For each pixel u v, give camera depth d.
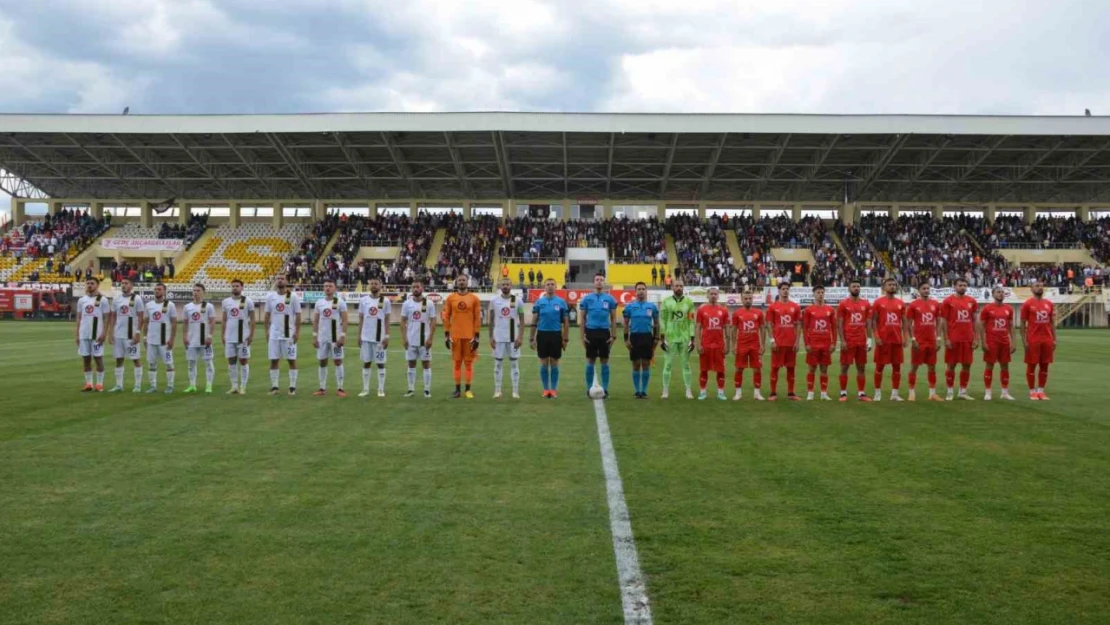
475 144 42.03
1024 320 13.02
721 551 5.02
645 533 5.39
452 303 12.83
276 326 13.16
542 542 5.19
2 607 4.14
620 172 46.34
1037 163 42.72
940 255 45.69
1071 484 6.85
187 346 13.26
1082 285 44.56
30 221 51.28
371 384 14.78
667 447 8.52
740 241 47.25
